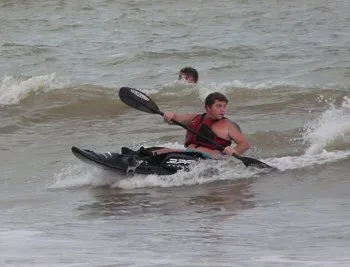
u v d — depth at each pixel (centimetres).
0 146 3362
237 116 3778
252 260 1301
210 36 6931
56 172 2814
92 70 5597
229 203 2134
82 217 2019
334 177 2439
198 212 2005
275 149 3031
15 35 7419
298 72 5166
